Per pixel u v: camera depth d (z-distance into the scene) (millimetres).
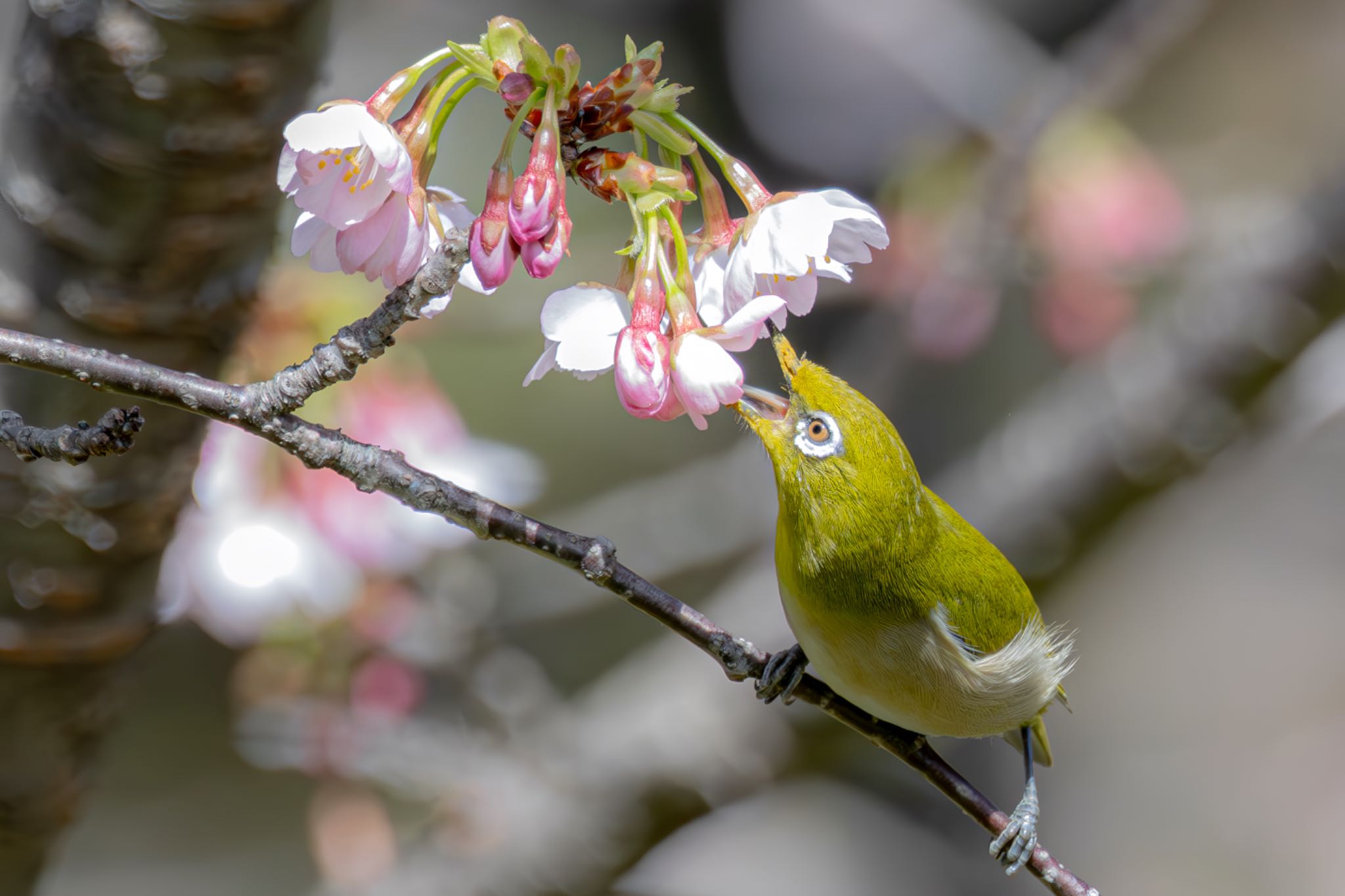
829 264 4410
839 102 16188
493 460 7945
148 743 11477
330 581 7527
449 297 4129
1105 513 10742
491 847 9516
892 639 6227
